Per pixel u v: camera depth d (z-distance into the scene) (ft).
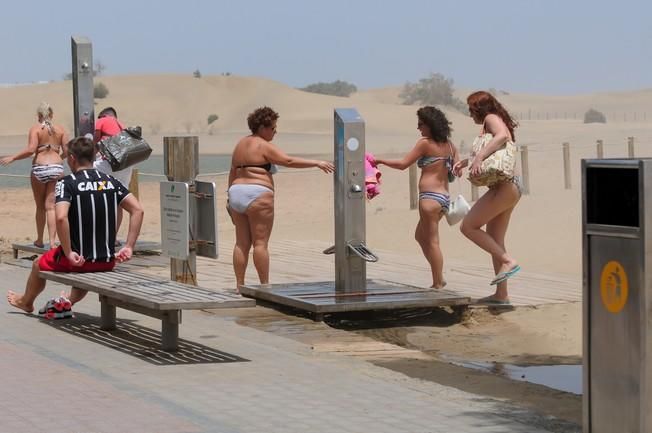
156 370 40.32
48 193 73.87
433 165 58.65
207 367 41.09
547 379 43.62
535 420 34.04
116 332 48.21
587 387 29.45
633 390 28.12
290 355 44.09
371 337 51.62
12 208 147.13
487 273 71.92
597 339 29.12
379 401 36.06
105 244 49.24
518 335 52.34
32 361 41.16
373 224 100.01
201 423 32.40
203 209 60.03
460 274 71.26
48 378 38.27
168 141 60.13
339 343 47.60
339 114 55.06
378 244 90.89
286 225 111.65
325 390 37.55
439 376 41.81
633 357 28.09
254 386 37.91
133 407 34.22
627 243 28.09
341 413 34.22
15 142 501.56
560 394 39.06
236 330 49.98
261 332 49.67
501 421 33.73
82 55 72.08
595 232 28.91
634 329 27.99
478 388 39.78
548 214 99.55
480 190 135.85
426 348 49.78
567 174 129.18
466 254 83.30
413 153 58.34
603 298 28.86
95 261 49.03
